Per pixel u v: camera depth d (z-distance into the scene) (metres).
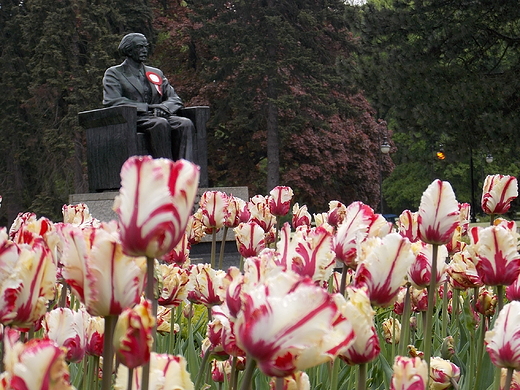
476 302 3.17
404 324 2.94
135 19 33.94
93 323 2.17
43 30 32.22
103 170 12.80
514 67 22.58
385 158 35.59
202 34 31.86
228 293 1.58
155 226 1.42
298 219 5.38
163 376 1.36
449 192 2.54
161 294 2.72
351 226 2.38
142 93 13.02
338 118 33.94
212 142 33.62
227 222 4.64
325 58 32.06
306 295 1.23
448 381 2.58
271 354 1.23
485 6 22.69
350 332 1.23
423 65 22.48
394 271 1.94
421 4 23.14
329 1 31.62
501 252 2.46
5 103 35.53
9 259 1.53
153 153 12.45
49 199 33.50
